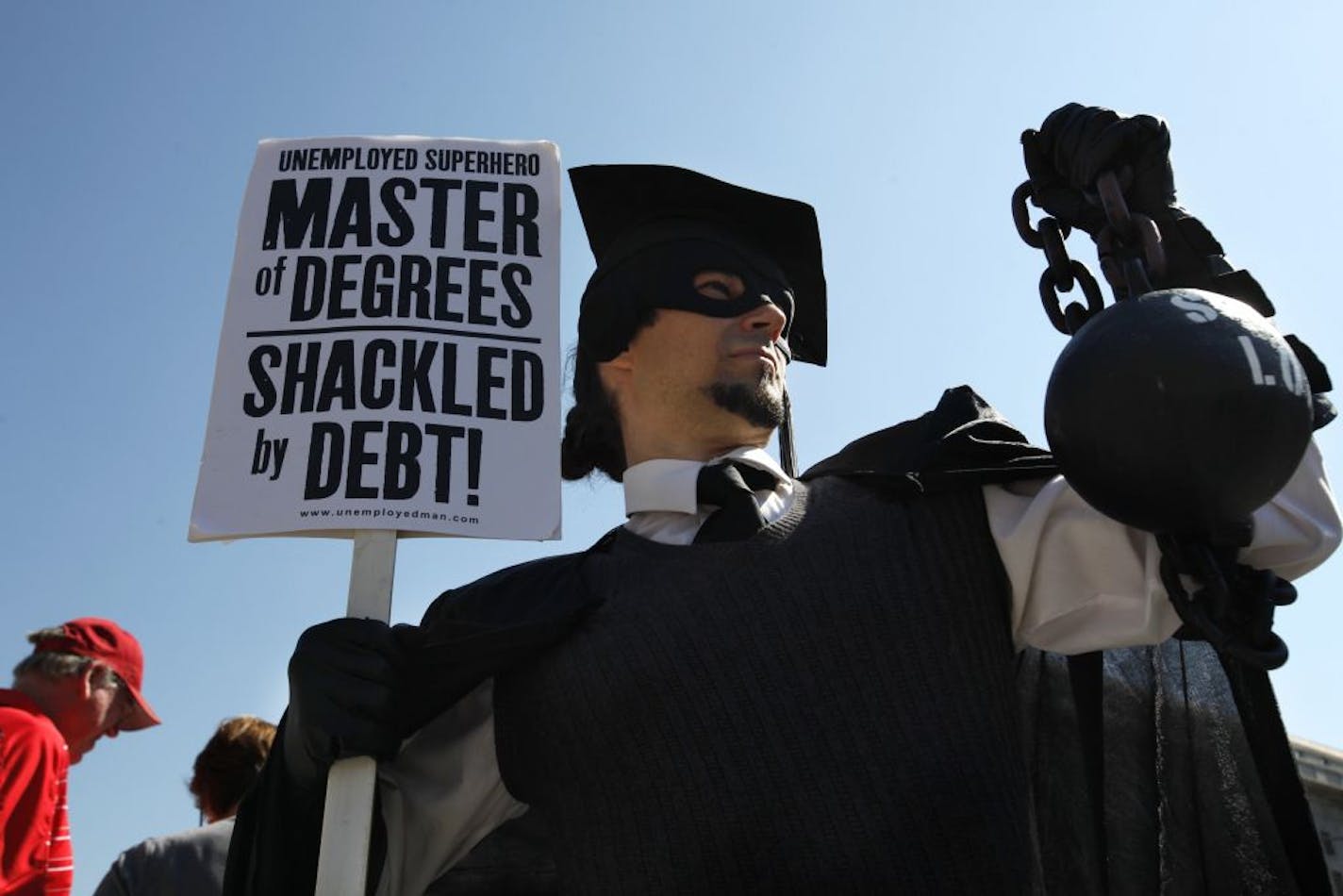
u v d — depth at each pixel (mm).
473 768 2770
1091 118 2334
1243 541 2117
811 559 2582
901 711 2451
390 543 2789
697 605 2578
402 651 2625
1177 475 2029
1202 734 2559
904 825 2375
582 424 3150
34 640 4098
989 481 2604
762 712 2467
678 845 2441
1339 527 2381
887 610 2525
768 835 2402
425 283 3018
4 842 3553
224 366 2951
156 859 3498
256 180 3127
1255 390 2012
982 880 2348
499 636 2637
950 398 2809
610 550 2832
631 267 3018
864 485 2699
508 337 2992
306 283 3020
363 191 3107
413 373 2930
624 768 2523
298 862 2660
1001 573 2611
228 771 4043
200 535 2805
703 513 2787
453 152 3160
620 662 2572
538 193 3145
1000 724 2498
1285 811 2385
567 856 2590
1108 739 2645
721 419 2914
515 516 2836
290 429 2883
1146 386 2035
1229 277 2312
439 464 2855
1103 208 2285
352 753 2527
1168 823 2559
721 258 2969
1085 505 2533
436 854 2779
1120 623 2498
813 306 3225
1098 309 2354
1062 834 2646
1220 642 2078
